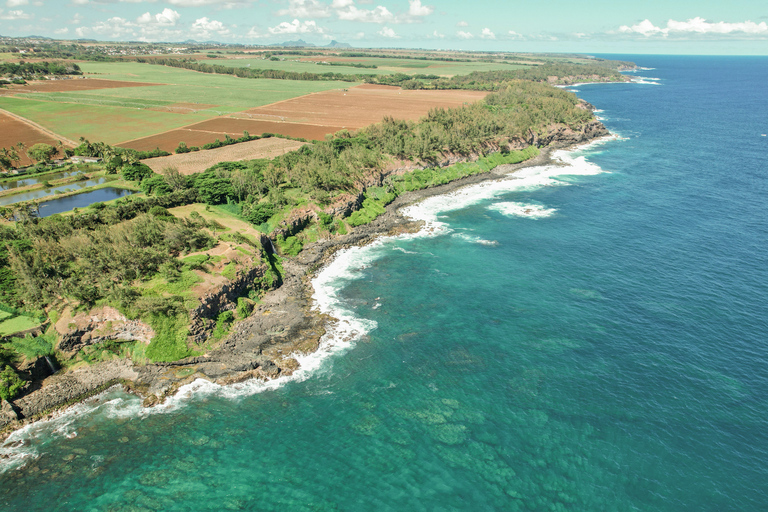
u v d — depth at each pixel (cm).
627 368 5859
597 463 4612
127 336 6153
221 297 6769
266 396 5609
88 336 6025
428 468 4619
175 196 9594
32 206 9588
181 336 6159
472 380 5759
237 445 4938
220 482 4516
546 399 5419
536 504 4228
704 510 4131
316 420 5244
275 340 6556
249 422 5244
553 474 4512
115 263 6612
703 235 9569
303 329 6819
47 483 4534
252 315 7119
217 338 6469
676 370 5794
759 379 5606
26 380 5519
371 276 8381
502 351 6256
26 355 5697
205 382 5834
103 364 6019
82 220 8244
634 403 5316
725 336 6378
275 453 4834
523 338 6506
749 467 4519
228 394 5650
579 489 4356
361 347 6438
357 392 5634
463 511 4181
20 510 4272
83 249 6981
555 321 6856
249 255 7712
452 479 4497
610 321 6800
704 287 7588
